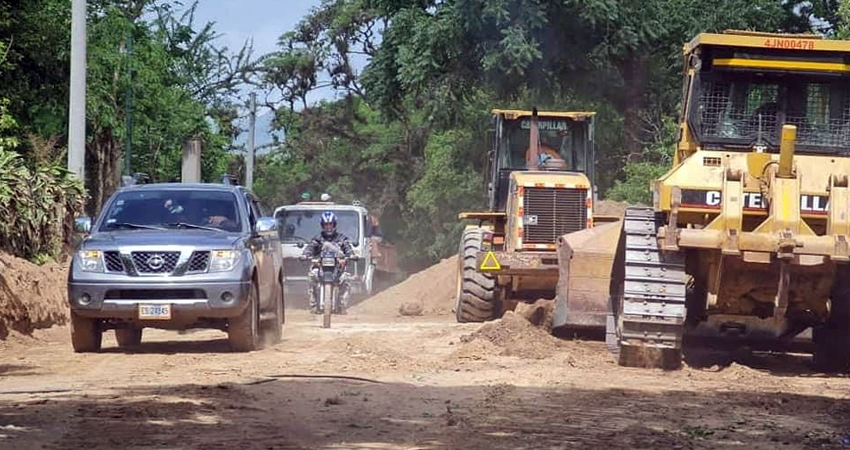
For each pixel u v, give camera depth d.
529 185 24.92
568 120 27.08
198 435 10.59
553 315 19.44
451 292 34.69
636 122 49.78
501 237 26.36
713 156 16.27
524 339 18.48
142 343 20.73
